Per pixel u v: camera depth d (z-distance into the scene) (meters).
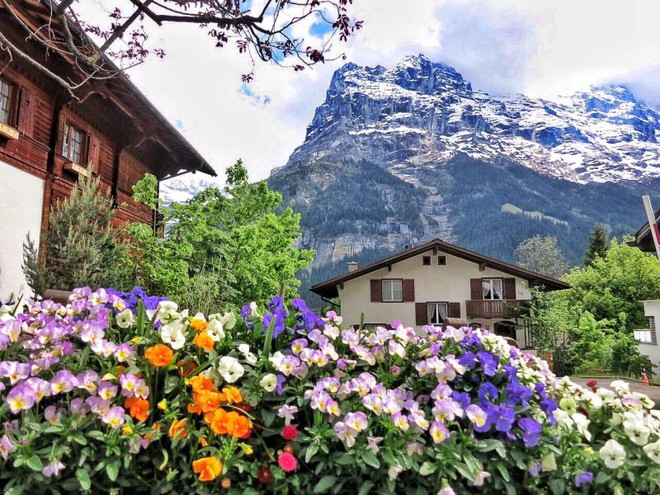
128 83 9.34
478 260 22.17
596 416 2.25
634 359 17.86
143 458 1.72
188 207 12.08
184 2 3.41
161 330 1.97
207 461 1.62
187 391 1.95
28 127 8.61
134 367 1.90
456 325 4.41
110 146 11.70
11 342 2.10
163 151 14.04
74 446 1.65
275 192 16.00
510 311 21.78
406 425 1.80
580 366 20.88
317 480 1.75
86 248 7.86
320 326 2.33
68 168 9.69
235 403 1.90
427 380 2.11
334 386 1.94
